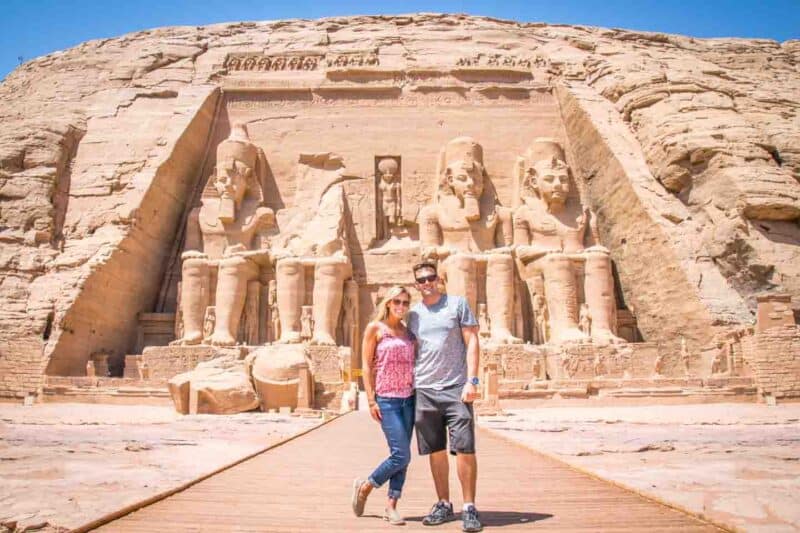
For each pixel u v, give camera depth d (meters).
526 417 15.45
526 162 27.00
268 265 25.69
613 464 7.20
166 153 25.77
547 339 23.98
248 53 30.62
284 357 17.27
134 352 24.77
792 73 32.94
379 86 29.42
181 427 12.27
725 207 22.47
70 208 24.61
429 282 4.54
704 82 27.11
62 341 20.66
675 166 23.94
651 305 23.92
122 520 4.36
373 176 28.22
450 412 4.30
